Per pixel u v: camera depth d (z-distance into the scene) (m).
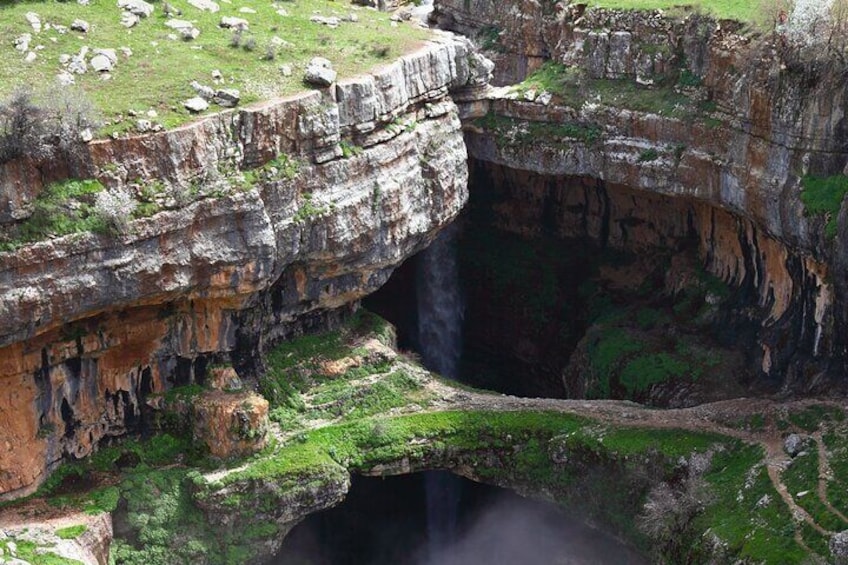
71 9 58.78
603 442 55.19
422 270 72.56
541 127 66.50
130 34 58.19
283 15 64.00
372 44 61.66
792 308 60.09
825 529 47.66
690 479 53.09
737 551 48.59
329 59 59.38
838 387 56.06
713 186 61.28
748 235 63.19
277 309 57.81
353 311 61.44
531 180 73.19
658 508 52.34
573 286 71.75
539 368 71.81
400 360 60.72
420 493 63.50
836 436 52.25
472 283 73.69
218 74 55.78
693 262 68.06
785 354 59.69
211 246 52.22
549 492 56.47
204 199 51.88
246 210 52.56
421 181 60.31
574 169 65.88
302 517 54.88
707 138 61.03
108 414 54.12
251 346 56.47
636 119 63.38
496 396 60.38
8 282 47.97
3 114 48.38
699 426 55.75
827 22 55.78
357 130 56.78
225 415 54.06
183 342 54.97
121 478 53.41
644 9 64.25
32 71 53.84
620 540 54.62
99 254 49.59
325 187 55.84
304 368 58.66
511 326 72.62
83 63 54.91
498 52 72.75
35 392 51.53
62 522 50.38
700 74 62.06
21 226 48.25
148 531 52.59
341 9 67.50
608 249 72.38
